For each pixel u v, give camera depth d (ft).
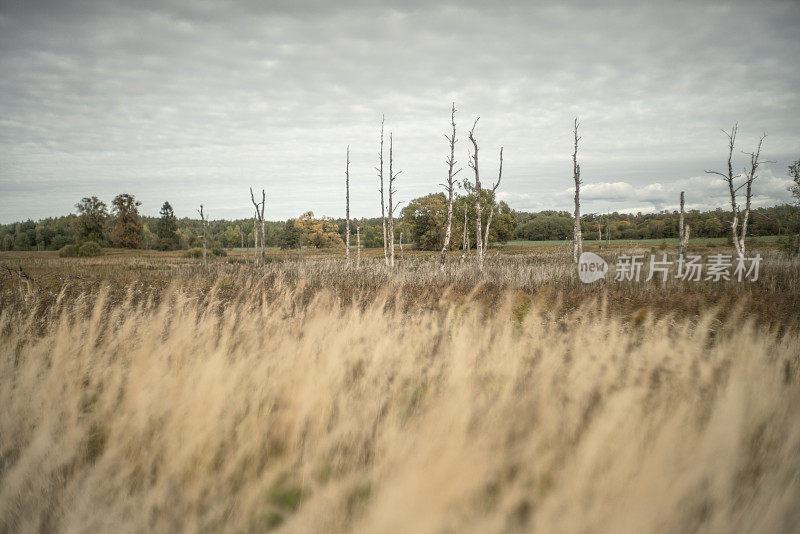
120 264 113.09
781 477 6.33
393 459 6.70
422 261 111.75
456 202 218.38
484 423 7.19
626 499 5.51
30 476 6.66
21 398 8.27
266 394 9.34
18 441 7.67
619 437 6.53
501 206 235.61
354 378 11.02
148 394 8.47
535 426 7.30
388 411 8.55
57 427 7.61
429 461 6.03
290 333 14.84
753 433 7.42
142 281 47.70
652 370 10.66
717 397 8.55
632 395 8.09
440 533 5.32
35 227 370.73
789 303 33.76
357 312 15.62
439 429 6.90
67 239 325.83
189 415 7.55
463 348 11.44
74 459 7.32
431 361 11.64
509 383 9.15
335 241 288.92
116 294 24.98
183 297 16.99
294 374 10.02
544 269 59.31
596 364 10.44
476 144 77.00
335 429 7.80
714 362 10.84
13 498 6.38
